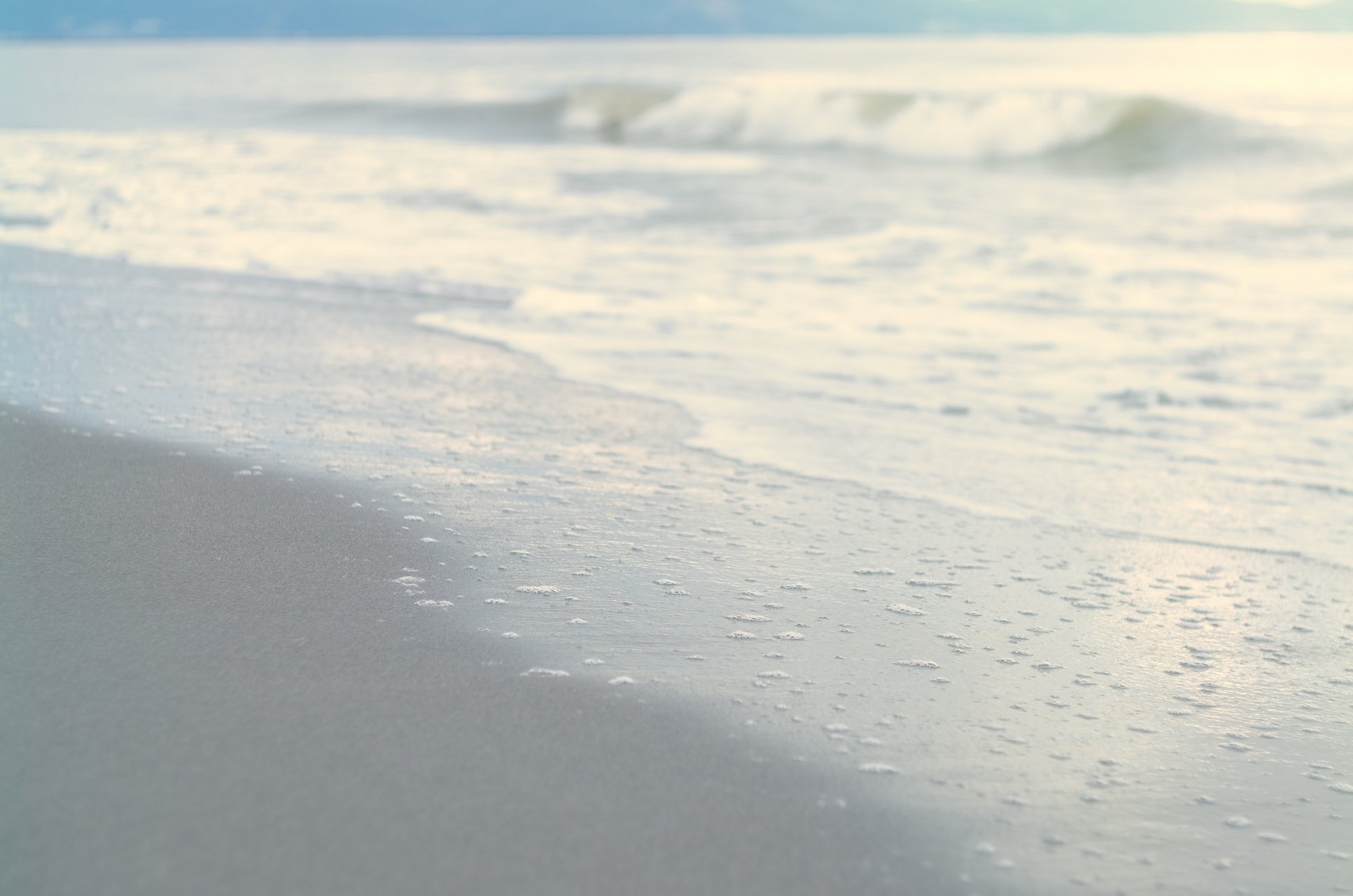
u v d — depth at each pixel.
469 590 2.75
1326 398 4.88
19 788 1.77
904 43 94.44
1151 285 7.32
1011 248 8.65
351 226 9.36
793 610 2.73
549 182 12.72
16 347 5.28
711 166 15.17
